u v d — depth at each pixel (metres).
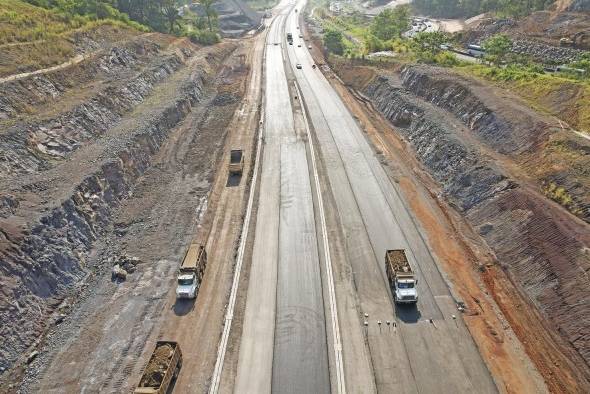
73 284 32.31
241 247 36.88
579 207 33.78
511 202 36.16
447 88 58.66
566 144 39.28
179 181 46.88
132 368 26.56
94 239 36.78
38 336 28.38
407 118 58.50
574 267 29.17
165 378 24.36
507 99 51.44
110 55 66.62
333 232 38.28
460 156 44.34
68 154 43.66
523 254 32.59
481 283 31.95
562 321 27.81
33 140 41.69
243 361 27.02
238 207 42.31
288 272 34.03
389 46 91.38
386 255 33.25
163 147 53.53
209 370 26.48
